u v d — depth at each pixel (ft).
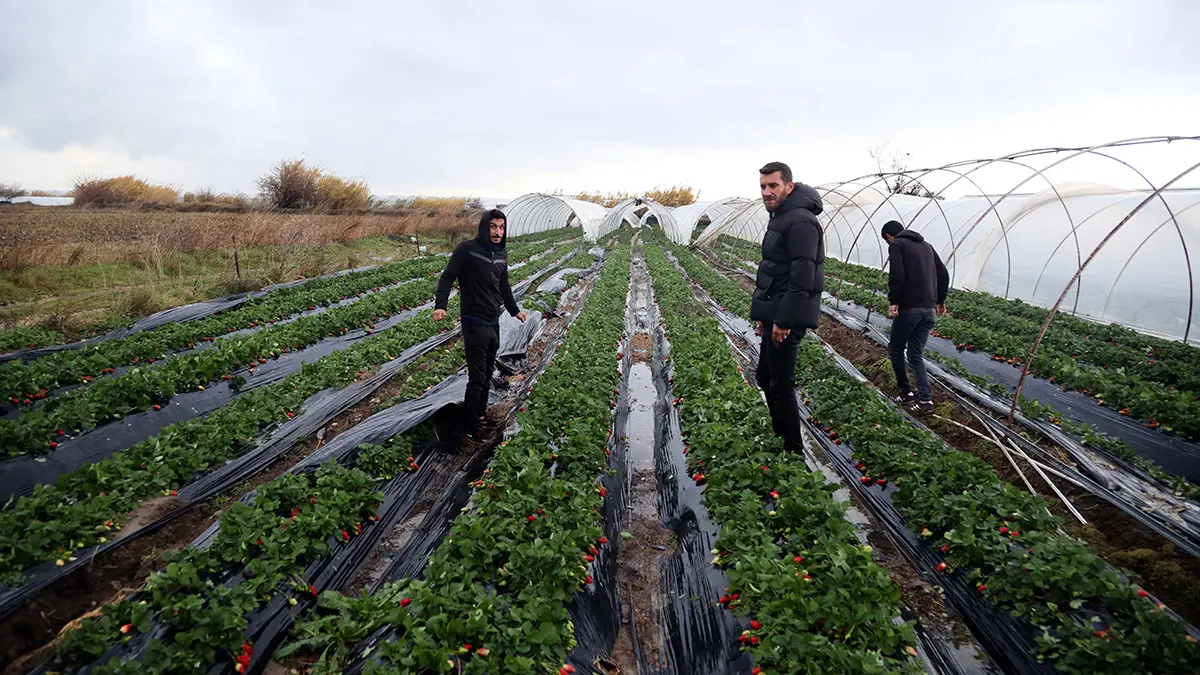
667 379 38.68
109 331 43.83
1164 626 13.29
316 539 18.26
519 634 14.03
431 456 25.86
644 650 16.55
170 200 170.81
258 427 26.84
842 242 104.01
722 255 118.32
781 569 15.93
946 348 43.19
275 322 49.19
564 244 138.82
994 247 64.80
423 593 14.73
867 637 14.15
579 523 19.17
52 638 15.38
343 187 163.63
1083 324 47.98
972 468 21.45
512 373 39.42
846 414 28.12
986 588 16.29
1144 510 20.51
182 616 14.15
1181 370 33.55
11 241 64.03
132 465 21.62
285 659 14.80
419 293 61.21
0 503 20.42
